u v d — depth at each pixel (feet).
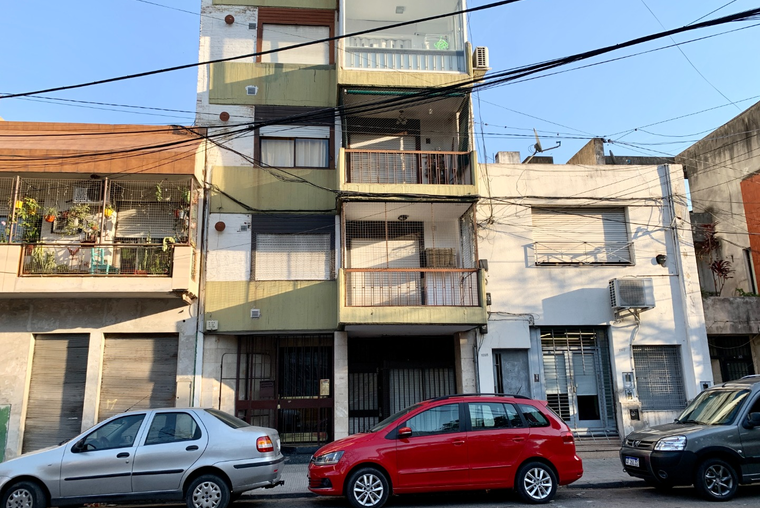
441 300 45.03
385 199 43.32
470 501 28.04
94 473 25.50
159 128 46.06
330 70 49.47
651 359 47.09
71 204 44.62
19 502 25.08
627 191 48.98
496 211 47.55
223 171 46.73
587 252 48.19
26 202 42.80
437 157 45.52
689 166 65.77
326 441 44.42
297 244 46.37
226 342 44.83
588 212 49.01
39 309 43.32
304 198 46.83
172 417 27.04
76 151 42.27
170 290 41.32
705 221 61.00
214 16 49.88
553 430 28.09
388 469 26.40
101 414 42.42
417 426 27.58
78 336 43.55
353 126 49.24
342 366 44.60
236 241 45.68
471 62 47.32
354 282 44.68
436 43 49.65
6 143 43.14
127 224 45.42
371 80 45.70
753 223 55.26
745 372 50.34
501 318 46.01
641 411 45.55
